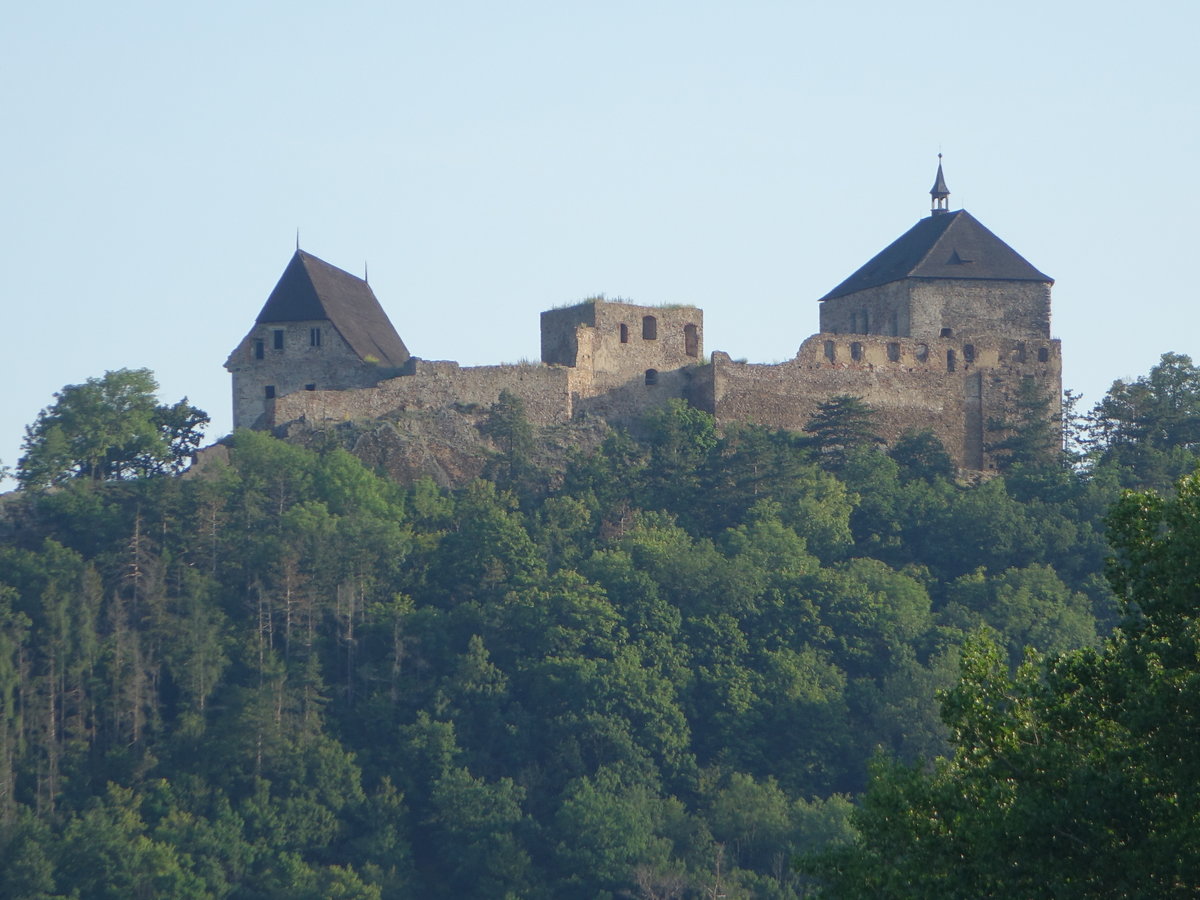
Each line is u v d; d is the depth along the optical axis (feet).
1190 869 458.91
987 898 483.51
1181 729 474.08
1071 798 474.49
